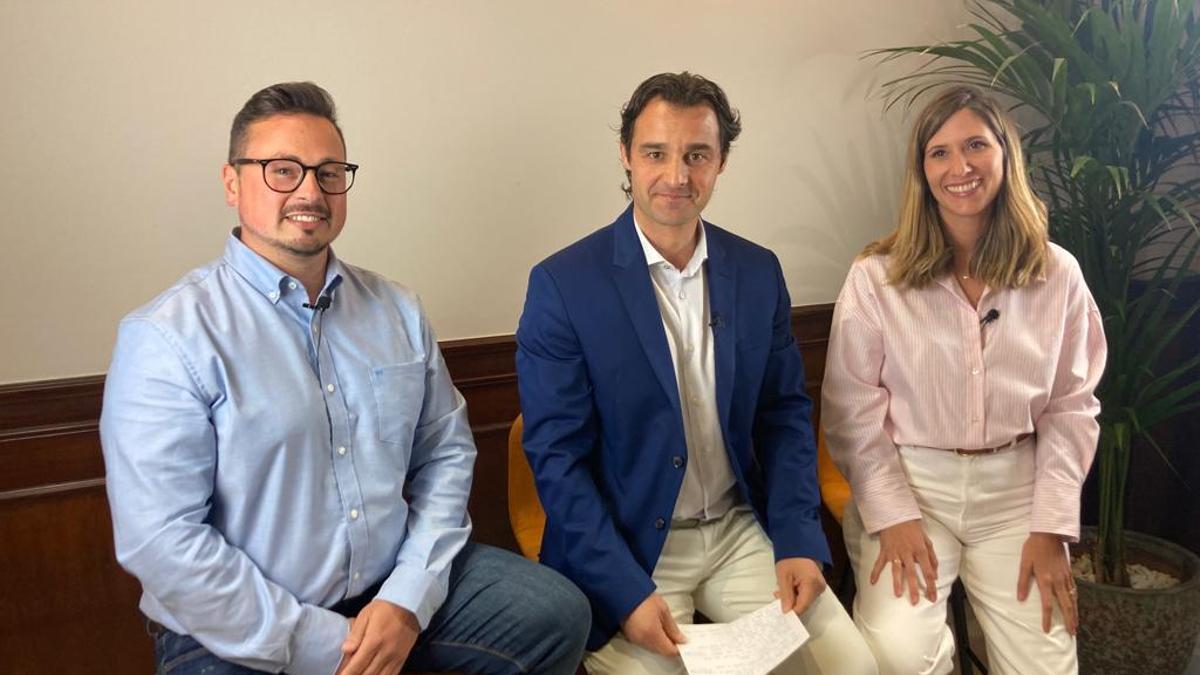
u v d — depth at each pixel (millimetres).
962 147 1580
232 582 1187
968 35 2418
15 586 1614
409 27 1761
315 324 1317
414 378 1408
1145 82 1905
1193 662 2154
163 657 1262
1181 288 2424
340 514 1307
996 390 1629
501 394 1993
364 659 1226
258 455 1230
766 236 2260
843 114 2289
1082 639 2018
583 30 1931
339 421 1310
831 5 2209
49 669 1666
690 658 1323
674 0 2021
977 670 2094
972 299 1665
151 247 1647
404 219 1836
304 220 1265
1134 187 1996
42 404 1591
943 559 1653
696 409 1542
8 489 1587
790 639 1344
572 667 1385
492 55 1849
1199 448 2473
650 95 1445
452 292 1919
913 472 1707
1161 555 2143
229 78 1642
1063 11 2096
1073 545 2223
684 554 1566
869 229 2398
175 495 1175
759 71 2158
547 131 1938
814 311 2316
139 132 1596
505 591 1387
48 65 1512
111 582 1688
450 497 1438
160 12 1569
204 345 1207
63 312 1602
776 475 1584
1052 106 1999
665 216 1455
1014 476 1666
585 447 1527
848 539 1771
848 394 1709
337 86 1724
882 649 1528
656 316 1489
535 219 1968
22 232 1547
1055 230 2070
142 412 1176
